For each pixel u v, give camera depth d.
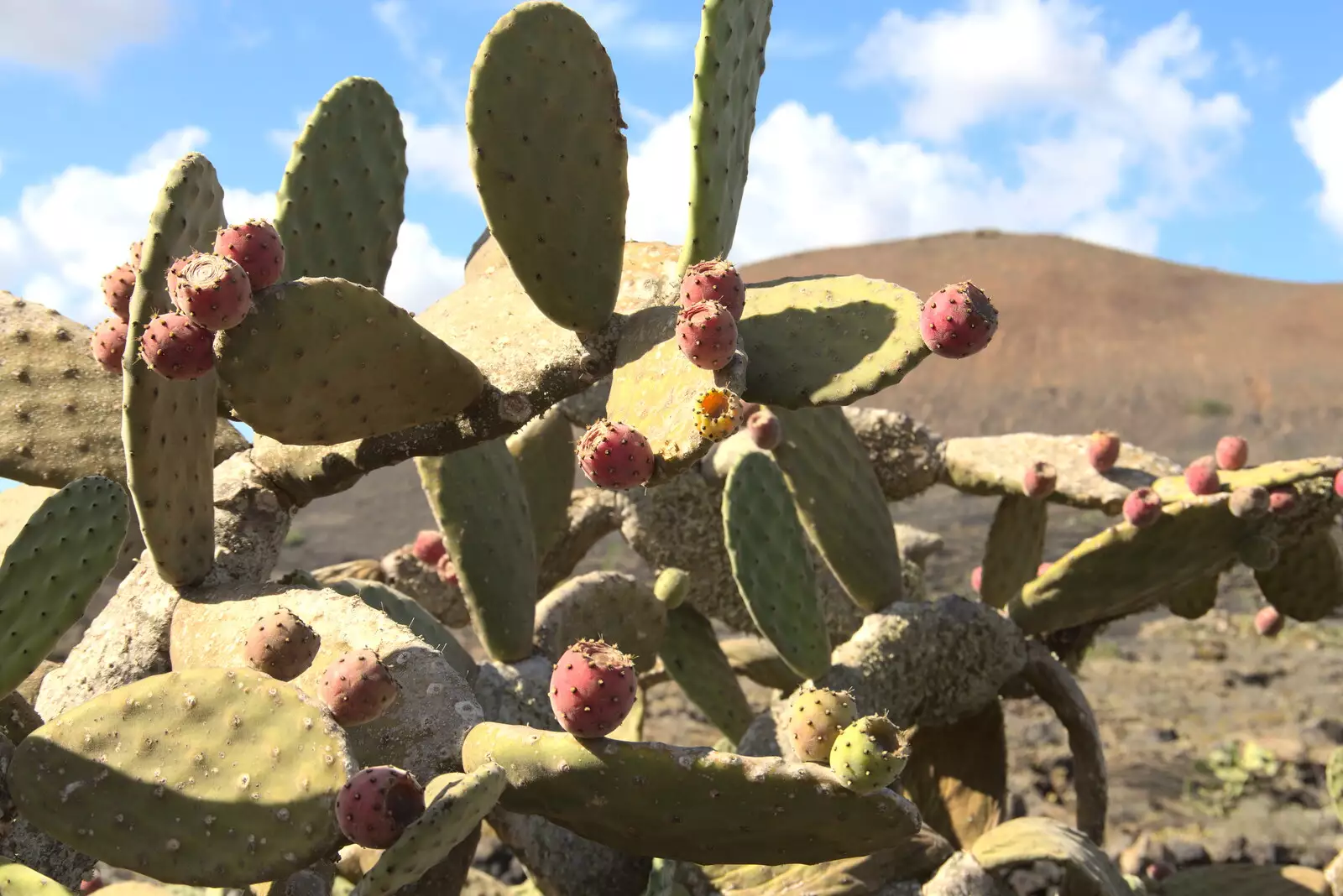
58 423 2.79
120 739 1.82
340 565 4.16
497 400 2.43
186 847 1.74
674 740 5.46
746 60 2.51
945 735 3.54
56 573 2.02
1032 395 35.84
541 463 4.05
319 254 2.79
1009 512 3.90
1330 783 3.71
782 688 4.36
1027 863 2.84
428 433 2.50
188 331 1.89
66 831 1.79
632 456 1.92
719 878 2.79
